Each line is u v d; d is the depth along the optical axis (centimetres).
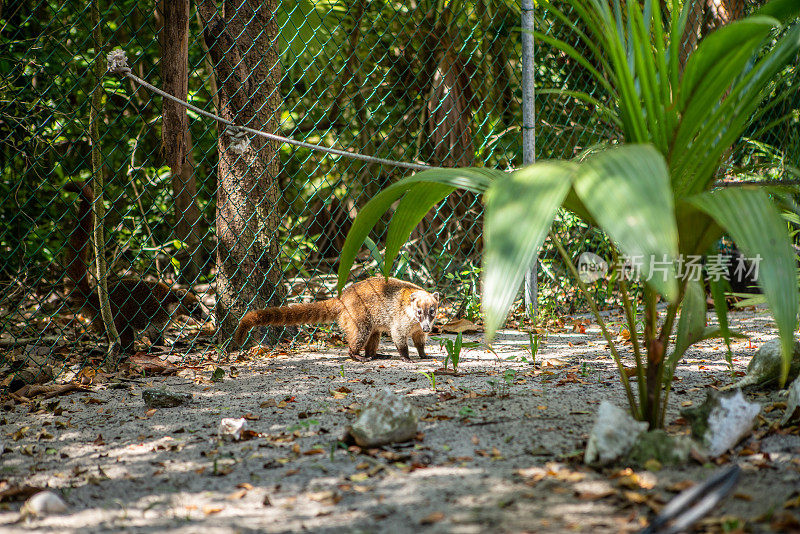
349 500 251
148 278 767
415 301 507
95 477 285
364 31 791
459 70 770
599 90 746
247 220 541
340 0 736
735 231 223
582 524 222
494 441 305
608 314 654
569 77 723
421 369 474
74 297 542
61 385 432
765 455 272
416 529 224
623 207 206
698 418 288
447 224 788
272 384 434
